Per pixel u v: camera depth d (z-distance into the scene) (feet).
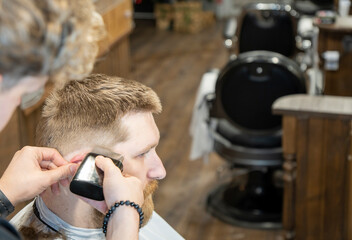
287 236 10.15
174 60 24.45
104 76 3.54
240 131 11.40
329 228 9.94
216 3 32.78
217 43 27.30
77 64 2.19
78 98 3.44
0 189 3.42
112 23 13.70
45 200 3.60
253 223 11.74
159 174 3.63
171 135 16.26
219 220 11.94
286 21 15.10
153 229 4.50
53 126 3.49
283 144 9.59
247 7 15.29
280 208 12.03
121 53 15.14
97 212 3.57
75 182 3.02
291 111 9.27
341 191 9.68
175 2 30.17
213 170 14.06
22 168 3.46
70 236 3.58
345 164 9.51
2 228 2.10
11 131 9.06
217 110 11.15
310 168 9.66
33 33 1.95
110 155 3.21
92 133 3.41
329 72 12.90
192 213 12.19
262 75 10.59
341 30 12.55
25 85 2.09
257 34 15.39
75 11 2.10
